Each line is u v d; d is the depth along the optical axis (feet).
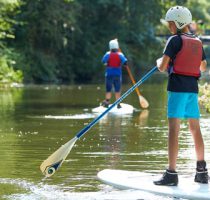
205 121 87.97
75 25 236.43
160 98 134.51
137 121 88.43
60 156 46.65
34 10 221.87
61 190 44.68
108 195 43.09
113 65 107.55
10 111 103.14
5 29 199.93
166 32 334.65
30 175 49.80
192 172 50.31
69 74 246.06
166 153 59.98
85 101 125.90
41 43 229.86
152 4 272.31
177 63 45.55
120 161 55.67
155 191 43.34
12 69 201.05
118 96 107.86
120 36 268.00
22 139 69.00
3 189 45.06
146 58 287.89
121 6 262.26
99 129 78.79
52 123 85.15
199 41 46.11
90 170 51.67
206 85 73.97
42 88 176.55
